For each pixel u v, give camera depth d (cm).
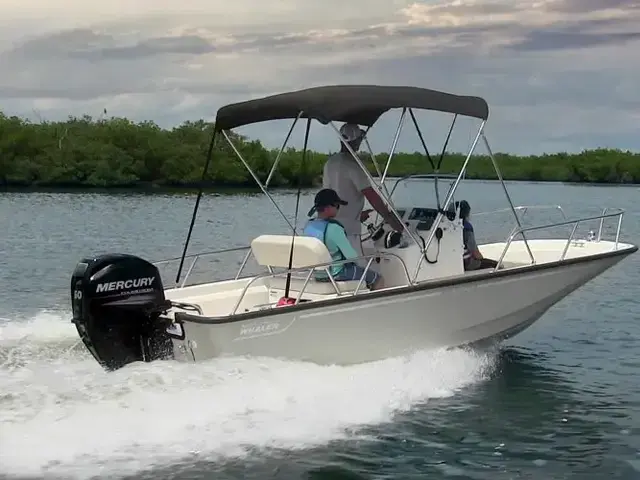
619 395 637
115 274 547
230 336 550
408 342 642
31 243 1756
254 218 2533
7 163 5066
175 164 5244
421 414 571
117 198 3897
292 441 500
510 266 732
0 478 427
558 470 488
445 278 639
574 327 902
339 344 603
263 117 632
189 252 1620
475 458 502
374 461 489
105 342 547
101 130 5434
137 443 473
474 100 634
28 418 482
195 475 449
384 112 682
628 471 489
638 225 2095
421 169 691
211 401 521
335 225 621
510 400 615
